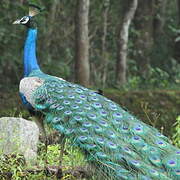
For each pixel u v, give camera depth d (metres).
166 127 14.48
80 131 7.42
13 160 8.30
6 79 17.34
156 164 6.98
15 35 16.84
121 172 6.84
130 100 15.25
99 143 7.22
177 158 7.05
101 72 19.47
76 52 15.68
